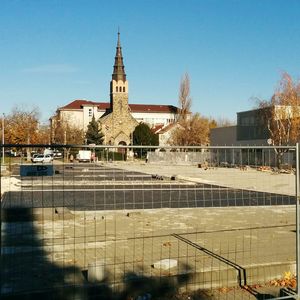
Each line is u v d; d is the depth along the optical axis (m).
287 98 50.62
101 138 90.00
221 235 10.44
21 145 5.67
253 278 7.43
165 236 10.31
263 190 21.19
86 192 20.14
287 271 7.71
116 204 16.67
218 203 17.11
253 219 13.03
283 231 10.97
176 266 7.57
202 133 74.56
